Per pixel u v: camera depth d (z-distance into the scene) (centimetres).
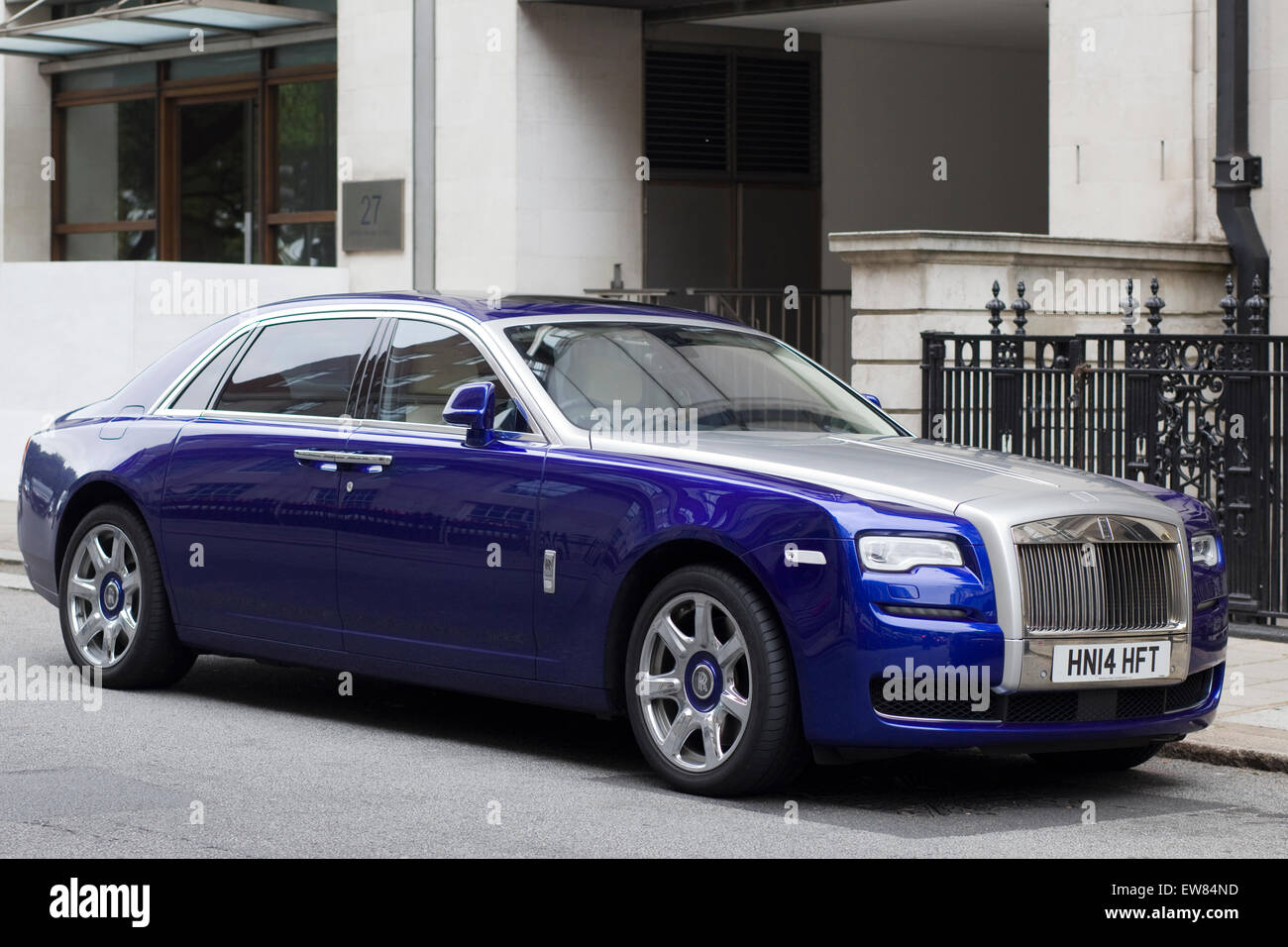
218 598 753
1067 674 583
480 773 642
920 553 570
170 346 1673
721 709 597
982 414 1059
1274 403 938
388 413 708
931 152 1936
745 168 1830
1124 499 616
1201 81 1320
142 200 2156
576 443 646
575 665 634
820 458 620
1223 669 650
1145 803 618
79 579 815
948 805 607
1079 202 1378
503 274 1709
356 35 1820
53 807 578
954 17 1745
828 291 1836
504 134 1703
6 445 1734
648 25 1770
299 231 1992
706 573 597
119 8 1895
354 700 796
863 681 564
